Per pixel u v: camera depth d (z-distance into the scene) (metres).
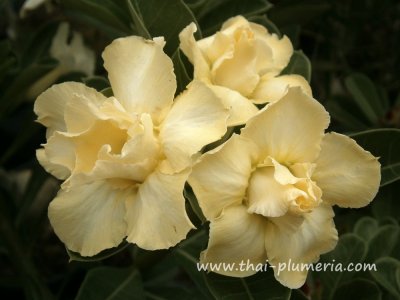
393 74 0.41
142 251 0.27
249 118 0.21
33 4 0.33
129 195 0.21
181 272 0.42
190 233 0.24
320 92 0.39
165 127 0.20
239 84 0.23
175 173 0.20
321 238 0.21
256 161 0.21
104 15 0.28
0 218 0.32
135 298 0.26
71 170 0.21
